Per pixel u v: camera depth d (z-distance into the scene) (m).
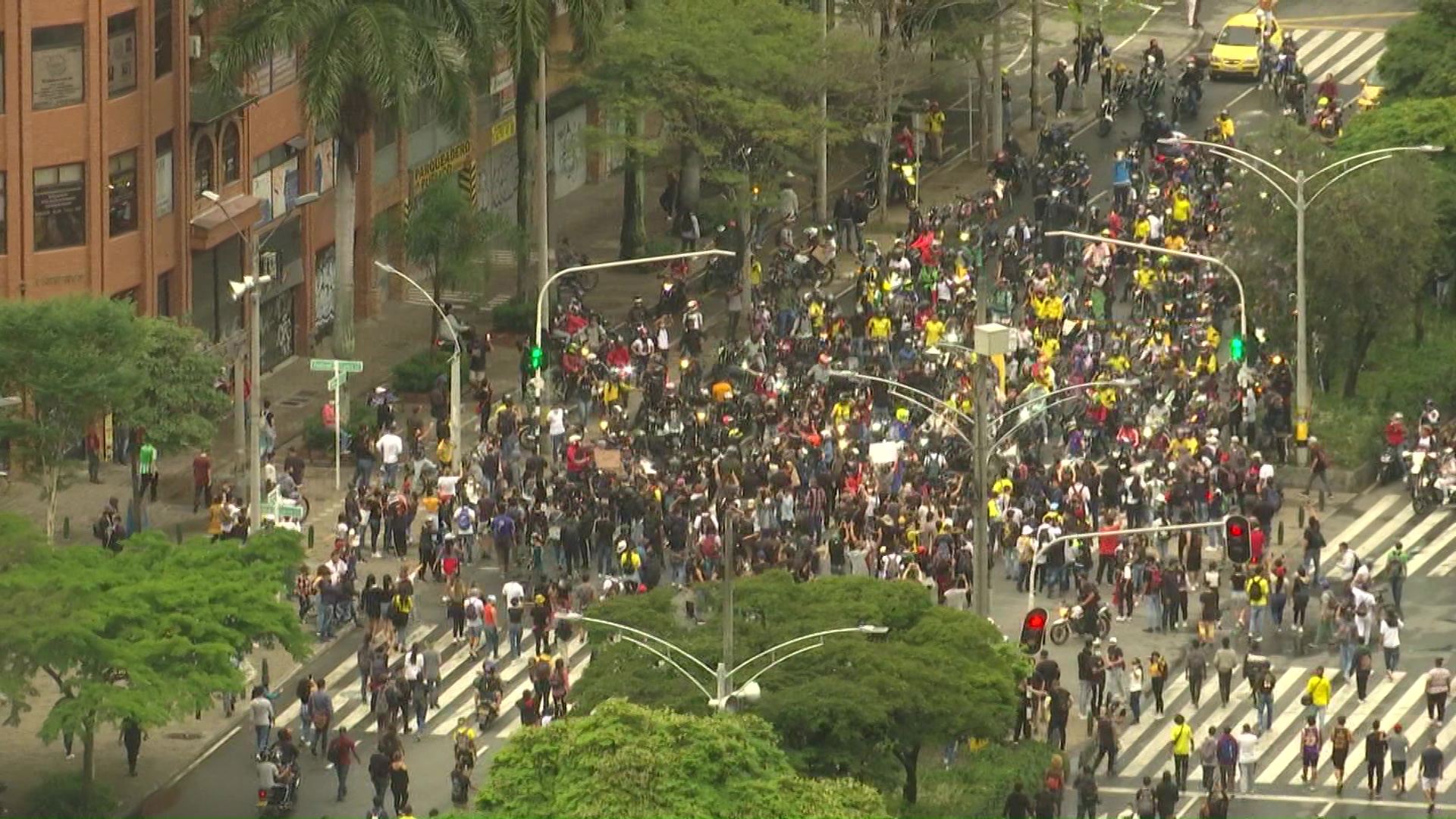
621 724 189.62
